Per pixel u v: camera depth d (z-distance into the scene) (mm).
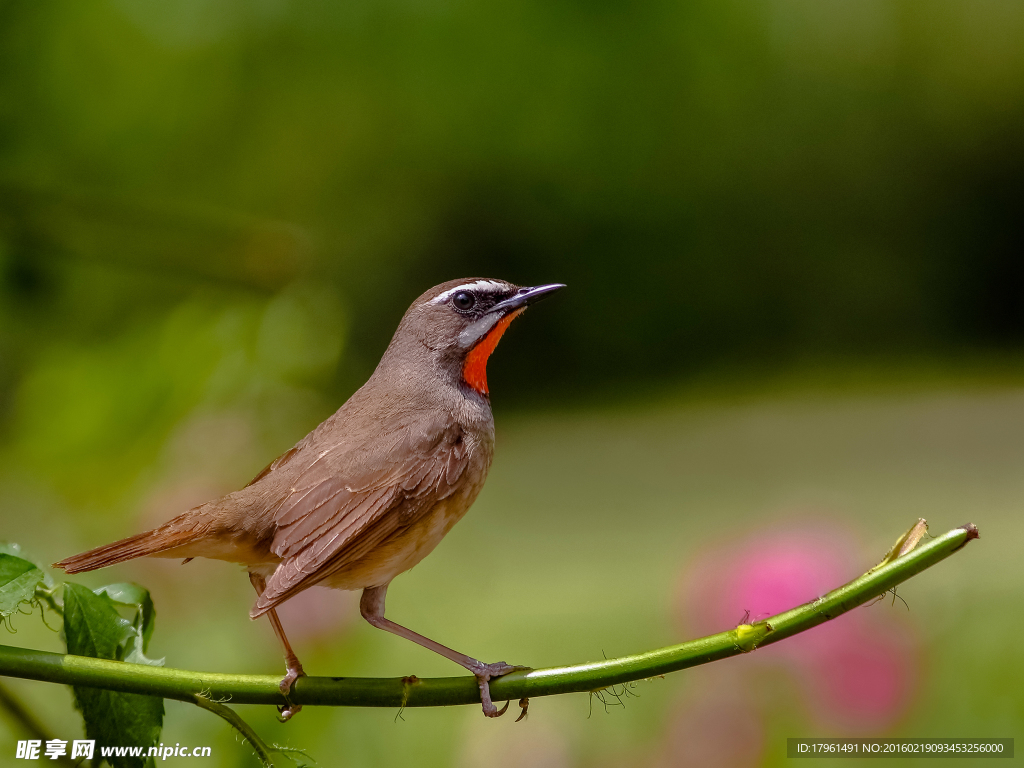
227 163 15750
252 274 8688
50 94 10398
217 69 12211
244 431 8398
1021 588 14586
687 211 41750
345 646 8453
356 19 11727
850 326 44344
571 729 9117
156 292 8922
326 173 29094
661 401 39438
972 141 43938
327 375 9227
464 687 5008
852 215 43969
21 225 8227
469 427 7426
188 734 7121
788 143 42031
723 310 43375
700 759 8141
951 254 44500
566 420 37625
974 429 30703
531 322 42812
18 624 8422
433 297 7910
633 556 20609
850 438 30688
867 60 42219
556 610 16562
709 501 24875
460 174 36500
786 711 8367
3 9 9859
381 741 8039
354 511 6645
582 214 40250
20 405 8125
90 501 8211
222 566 8484
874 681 8266
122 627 4934
